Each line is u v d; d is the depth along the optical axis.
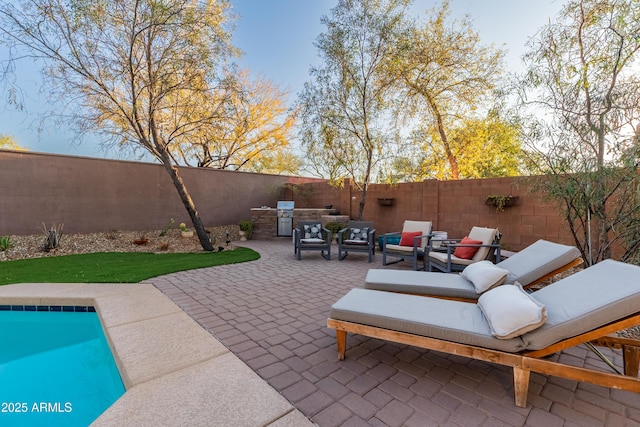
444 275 3.29
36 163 7.19
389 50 7.10
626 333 2.86
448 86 8.65
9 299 3.68
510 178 6.36
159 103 6.64
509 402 1.84
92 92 6.18
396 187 8.35
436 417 1.70
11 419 2.04
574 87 3.24
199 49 6.22
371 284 3.10
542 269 2.92
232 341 2.60
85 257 6.31
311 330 2.86
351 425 1.62
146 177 8.97
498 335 1.84
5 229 6.81
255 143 13.49
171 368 2.15
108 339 2.73
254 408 1.73
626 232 3.15
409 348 2.54
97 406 2.21
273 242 9.21
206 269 5.36
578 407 1.80
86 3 5.38
